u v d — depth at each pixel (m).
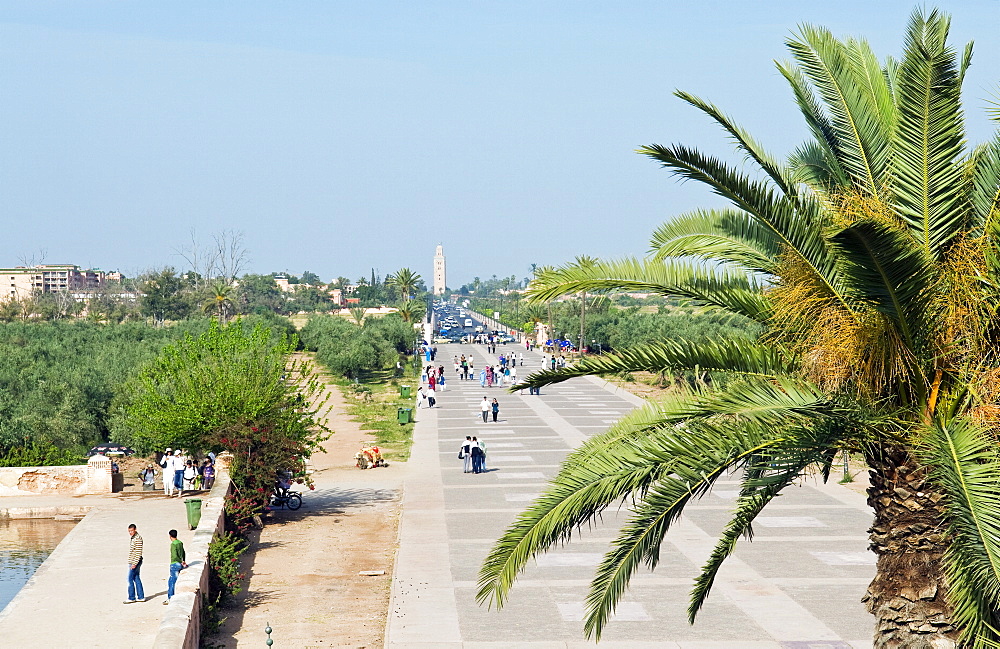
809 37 11.63
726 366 11.20
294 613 20.95
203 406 31.16
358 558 25.83
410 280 174.25
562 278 11.04
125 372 52.44
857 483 35.97
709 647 18.33
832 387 10.16
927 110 10.23
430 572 24.05
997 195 10.55
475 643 18.62
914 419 10.32
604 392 74.56
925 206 10.36
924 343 9.87
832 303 10.15
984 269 10.01
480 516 30.88
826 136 11.78
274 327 113.06
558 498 10.10
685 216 11.73
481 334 147.38
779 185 10.76
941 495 10.25
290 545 27.38
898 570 10.59
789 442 10.41
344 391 76.06
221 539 22.94
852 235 8.59
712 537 27.50
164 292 152.38
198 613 18.53
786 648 18.25
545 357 82.50
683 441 10.31
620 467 10.19
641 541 10.19
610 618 20.14
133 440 43.03
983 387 9.76
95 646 17.84
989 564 8.88
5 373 52.41
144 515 30.11
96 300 161.50
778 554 25.56
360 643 18.88
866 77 11.70
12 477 33.53
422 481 37.50
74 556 24.86
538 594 22.02
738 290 11.30
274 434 30.72
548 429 52.50
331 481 37.81
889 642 10.62
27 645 17.88
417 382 84.69
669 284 11.12
